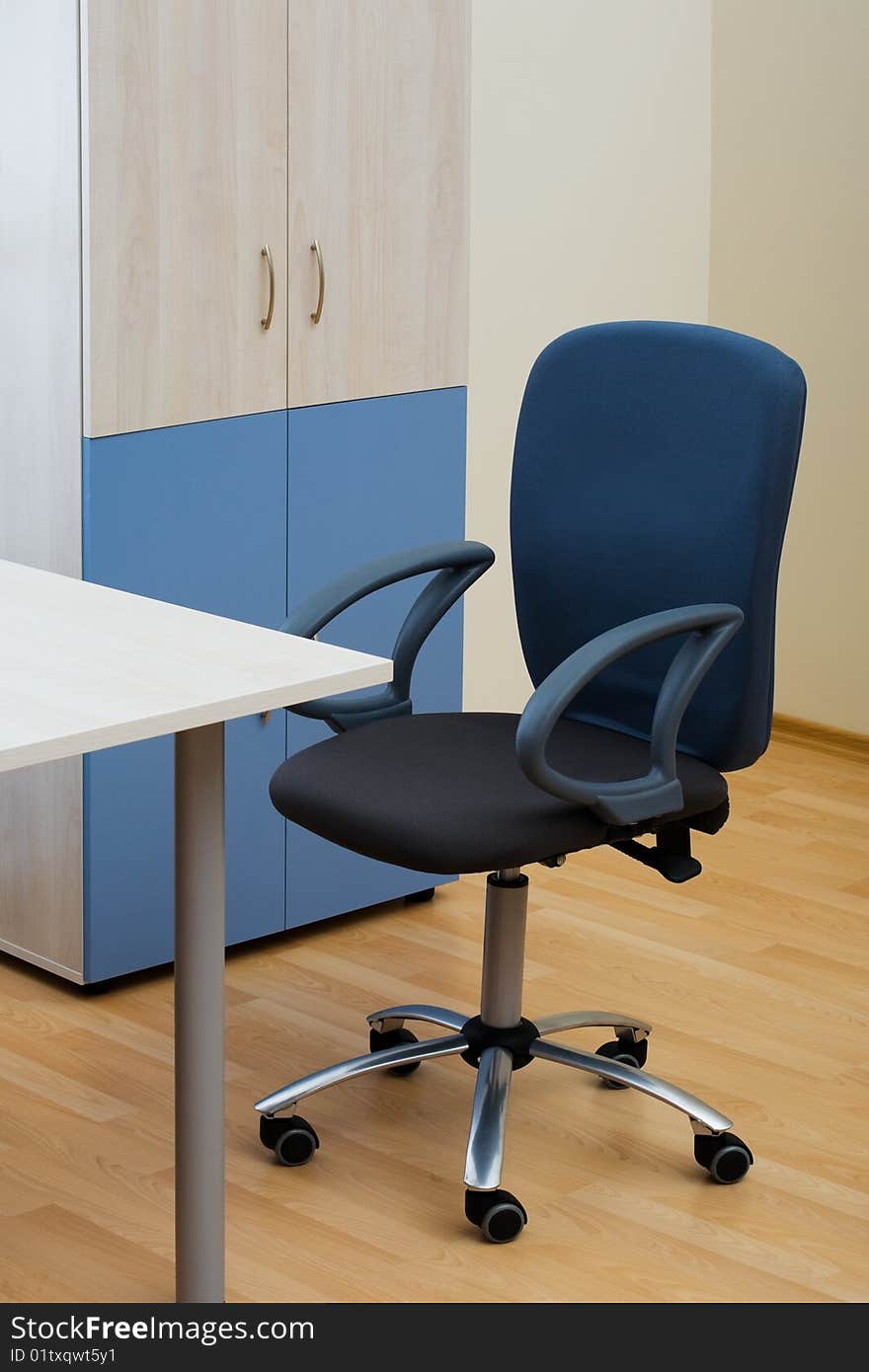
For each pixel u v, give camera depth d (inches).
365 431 126.6
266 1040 114.3
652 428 97.2
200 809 77.5
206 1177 81.9
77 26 106.7
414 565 101.0
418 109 124.7
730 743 94.3
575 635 102.7
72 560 114.5
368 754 96.3
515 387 156.6
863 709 180.4
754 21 173.3
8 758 63.5
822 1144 102.5
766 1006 120.3
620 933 132.0
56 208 110.2
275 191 117.4
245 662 75.5
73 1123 103.6
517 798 89.5
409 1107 106.7
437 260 128.4
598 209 160.2
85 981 120.0
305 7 116.6
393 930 133.7
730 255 181.2
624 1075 99.7
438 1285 88.0
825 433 177.6
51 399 113.3
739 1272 89.7
